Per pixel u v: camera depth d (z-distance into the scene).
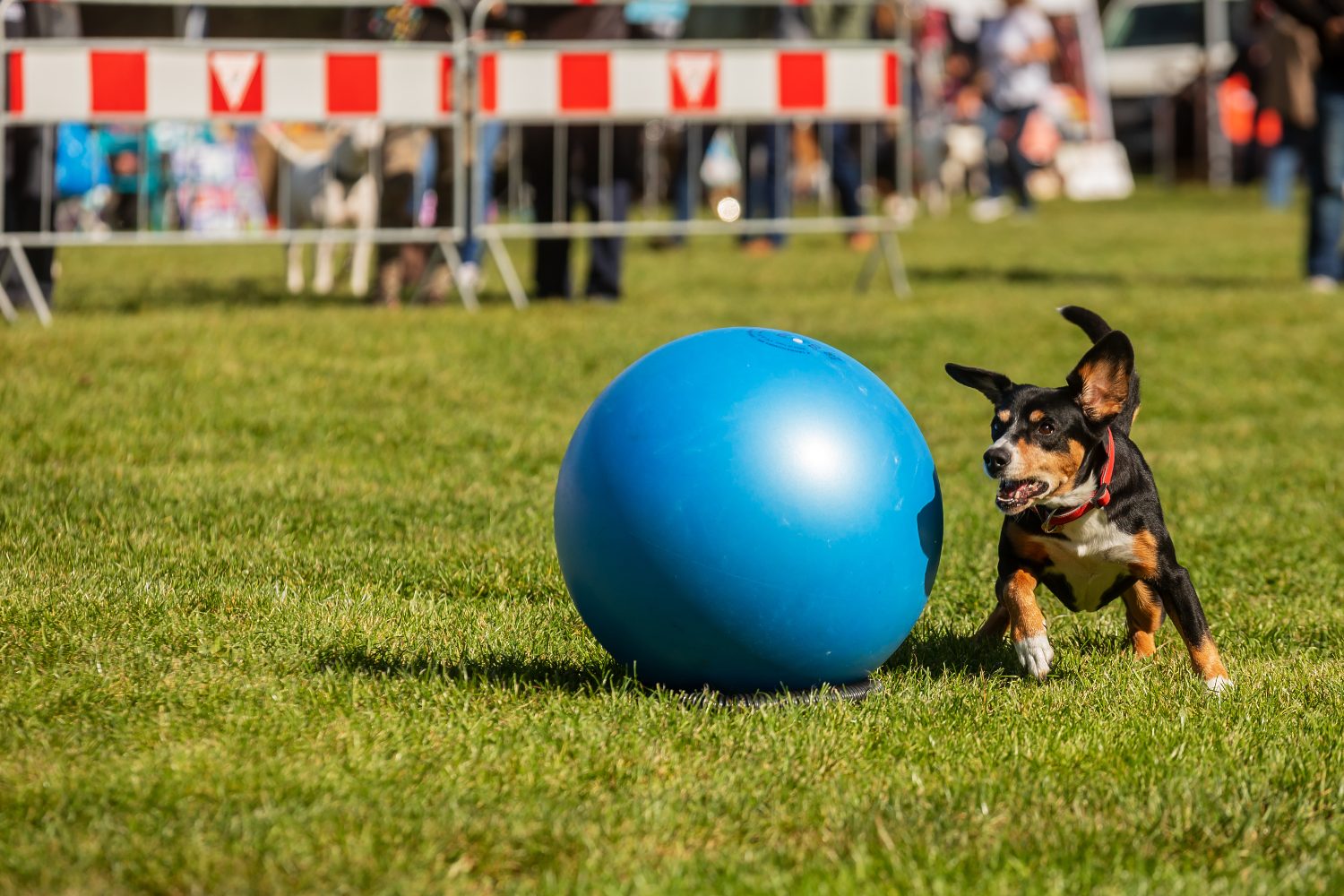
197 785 4.69
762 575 5.19
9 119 13.23
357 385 11.40
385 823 4.45
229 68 13.48
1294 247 21.41
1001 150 30.55
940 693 5.84
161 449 9.52
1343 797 4.82
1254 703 5.71
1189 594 6.14
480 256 16.34
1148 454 10.50
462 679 5.77
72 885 4.04
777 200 19.72
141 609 6.48
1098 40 36.09
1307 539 8.48
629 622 5.39
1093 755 5.13
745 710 5.47
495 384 11.66
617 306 15.04
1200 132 38.28
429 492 8.83
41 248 14.20
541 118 14.35
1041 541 6.17
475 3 14.82
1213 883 4.21
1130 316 14.91
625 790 4.77
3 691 5.46
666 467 5.21
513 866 4.25
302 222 16.78
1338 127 16.53
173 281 17.72
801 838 4.47
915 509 5.48
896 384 12.20
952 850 4.38
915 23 28.48
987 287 17.27
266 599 6.76
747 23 22.25
